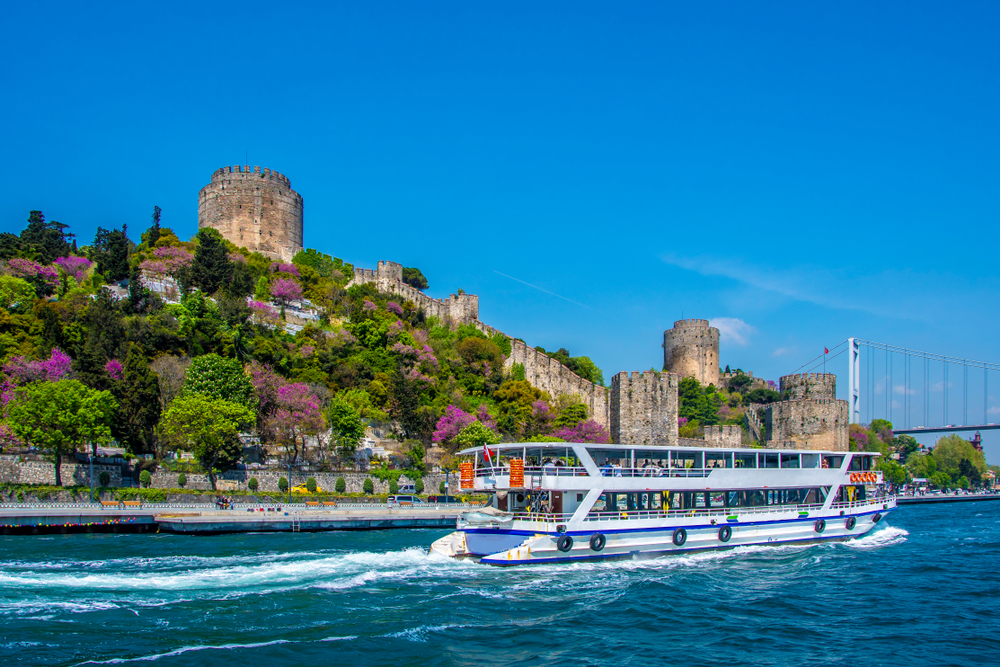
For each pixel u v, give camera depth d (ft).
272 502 242.17
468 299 456.45
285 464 271.90
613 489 154.30
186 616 107.96
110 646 94.22
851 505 196.95
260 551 165.07
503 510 159.53
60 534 193.57
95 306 294.66
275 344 330.13
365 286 440.45
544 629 108.06
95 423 226.58
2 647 92.73
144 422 255.09
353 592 124.77
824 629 111.04
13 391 238.68
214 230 409.90
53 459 230.89
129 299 325.42
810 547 182.60
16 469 222.07
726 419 481.46
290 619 108.17
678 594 129.39
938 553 183.01
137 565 143.74
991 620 116.67
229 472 252.21
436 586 130.72
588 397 406.21
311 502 242.99
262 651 94.53
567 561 150.92
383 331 371.56
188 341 311.47
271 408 281.13
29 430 216.33
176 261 388.16
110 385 255.29
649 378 373.81
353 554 158.61
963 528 261.24
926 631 110.52
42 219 433.48
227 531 202.08
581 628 109.09
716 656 98.12
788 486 180.14
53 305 303.68
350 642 99.45
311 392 296.71
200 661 90.17
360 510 226.99
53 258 386.32
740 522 172.04
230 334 320.70
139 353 265.95
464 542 154.10
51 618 105.19
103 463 236.84
